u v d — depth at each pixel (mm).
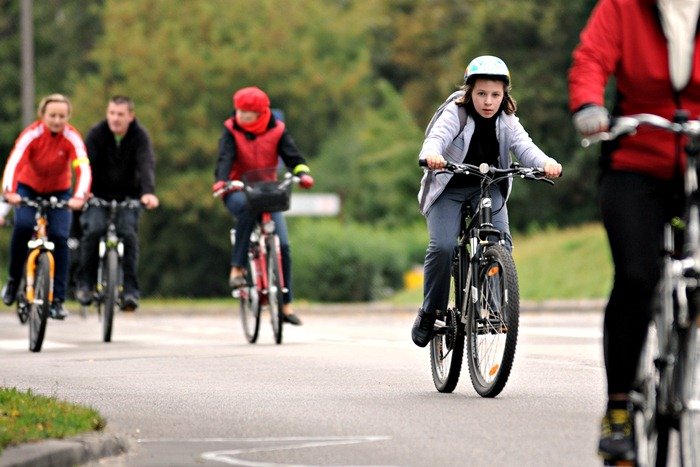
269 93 165875
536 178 24844
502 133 25312
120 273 41750
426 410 23281
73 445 18625
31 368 32406
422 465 18266
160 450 19797
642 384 16391
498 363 24297
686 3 16625
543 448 19297
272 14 166750
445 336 26094
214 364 32531
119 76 168125
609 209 16656
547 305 67375
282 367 31516
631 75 16812
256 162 39531
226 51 162375
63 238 38344
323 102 169250
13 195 37500
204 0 165625
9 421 20312
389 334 44906
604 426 16734
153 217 161500
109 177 41125
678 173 16562
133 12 165875
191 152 160125
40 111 38000
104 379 29422
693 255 15562
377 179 161750
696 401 15086
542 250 85875
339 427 21562
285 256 39750
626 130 15805
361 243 109125
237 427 21828
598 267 80938
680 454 15328
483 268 24641
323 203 115875
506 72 25000
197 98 162250
